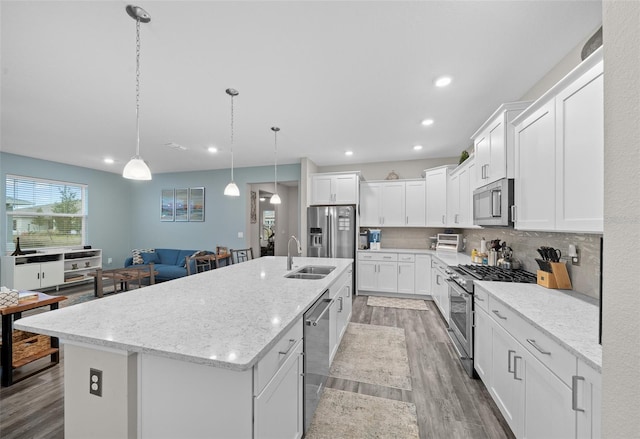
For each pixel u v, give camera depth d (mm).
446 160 4996
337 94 2537
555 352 1143
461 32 1716
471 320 2166
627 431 477
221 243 6043
